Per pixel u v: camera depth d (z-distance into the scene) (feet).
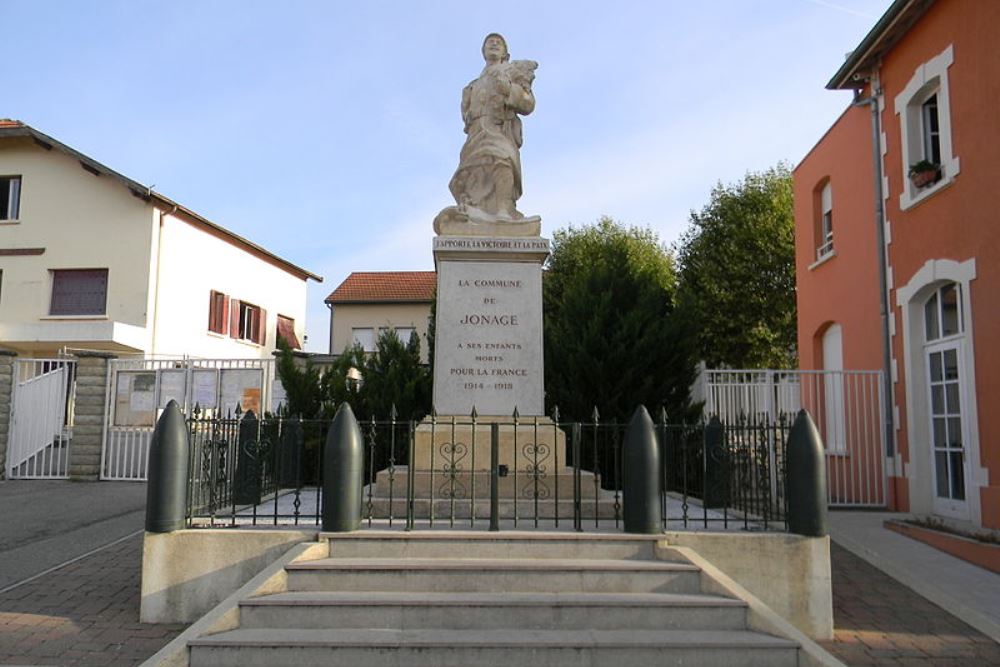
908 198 40.60
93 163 72.02
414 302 114.93
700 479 29.63
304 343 104.78
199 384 48.65
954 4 36.76
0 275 74.13
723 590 18.35
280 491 32.40
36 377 48.14
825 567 20.67
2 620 20.43
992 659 19.01
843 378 43.88
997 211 33.40
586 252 89.92
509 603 17.61
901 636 20.71
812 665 16.20
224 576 20.51
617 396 39.45
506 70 30.86
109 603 21.99
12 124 79.82
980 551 28.02
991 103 33.94
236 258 87.92
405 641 16.33
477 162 30.07
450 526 22.12
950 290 38.40
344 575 18.79
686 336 41.75
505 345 27.89
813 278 54.24
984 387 34.12
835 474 44.62
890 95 42.93
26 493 41.22
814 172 54.03
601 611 17.71
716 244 88.17
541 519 23.93
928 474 39.70
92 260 72.79
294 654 16.16
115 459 47.73
